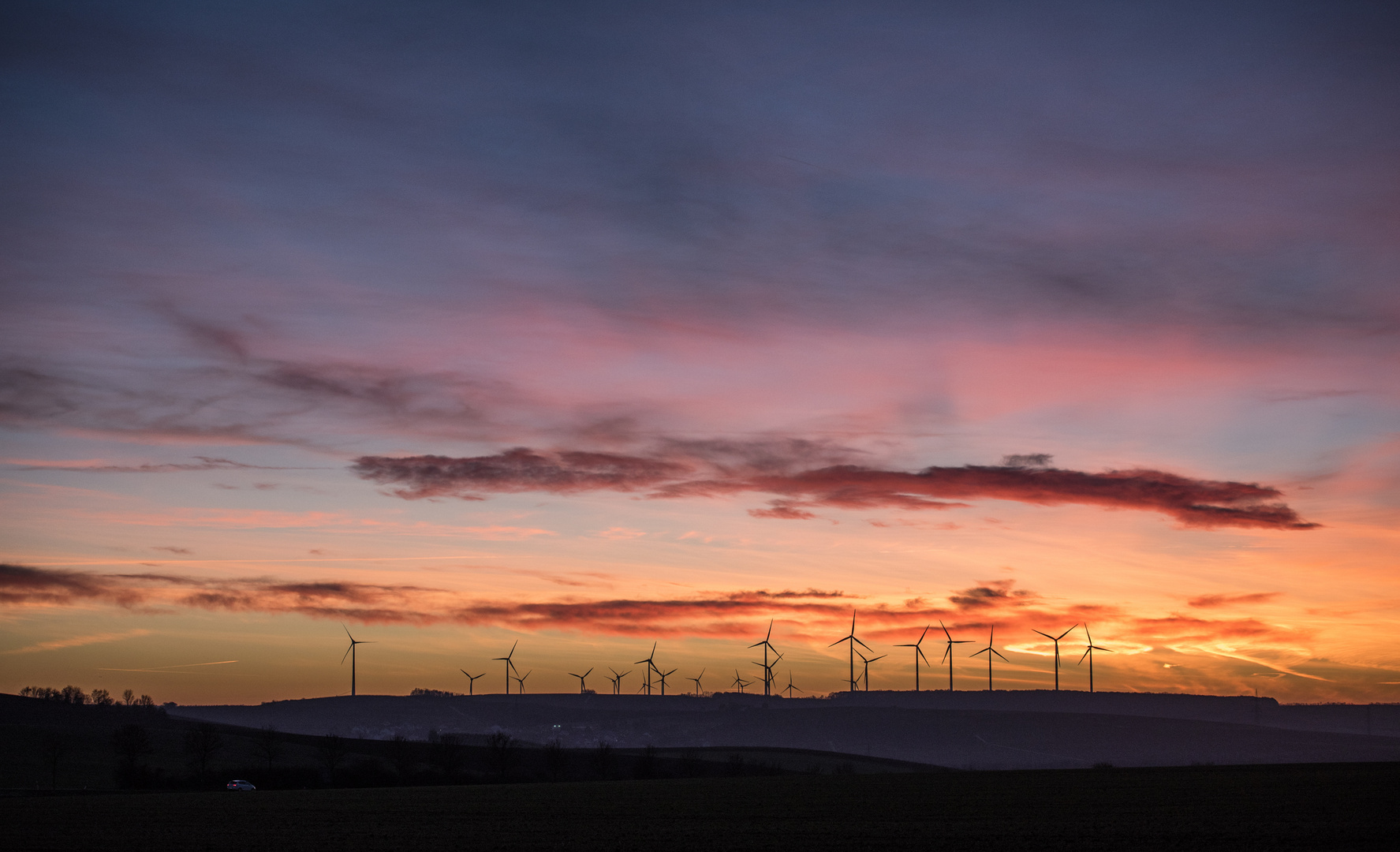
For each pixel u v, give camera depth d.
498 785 120.81
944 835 61.22
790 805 83.50
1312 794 83.38
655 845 58.16
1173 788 93.19
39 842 61.84
